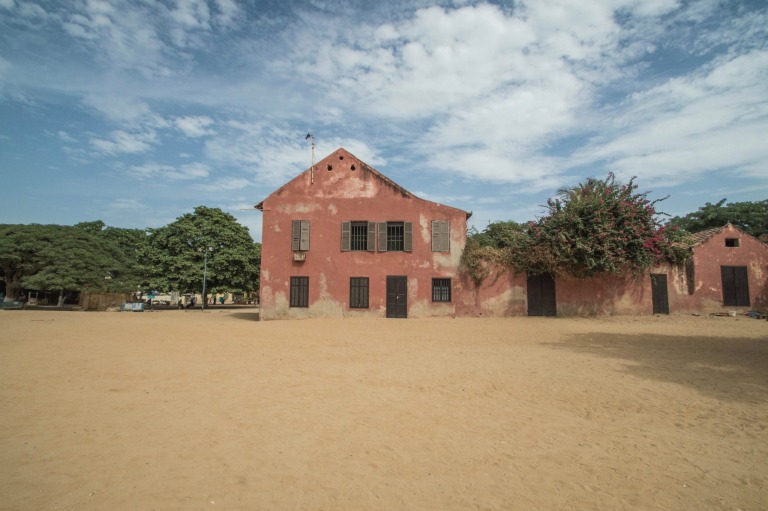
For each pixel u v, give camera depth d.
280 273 24.12
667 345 13.54
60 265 32.41
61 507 3.65
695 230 34.81
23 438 5.20
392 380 8.72
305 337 15.61
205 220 38.28
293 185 24.66
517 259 23.83
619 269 22.86
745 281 24.73
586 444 5.33
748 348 12.82
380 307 23.91
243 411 6.46
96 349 11.91
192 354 11.51
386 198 24.52
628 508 3.84
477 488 4.20
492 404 7.04
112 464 4.54
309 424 5.95
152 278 37.12
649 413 6.59
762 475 4.48
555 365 10.29
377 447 5.19
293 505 3.82
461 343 14.26
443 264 24.22
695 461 4.83
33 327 17.36
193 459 4.71
